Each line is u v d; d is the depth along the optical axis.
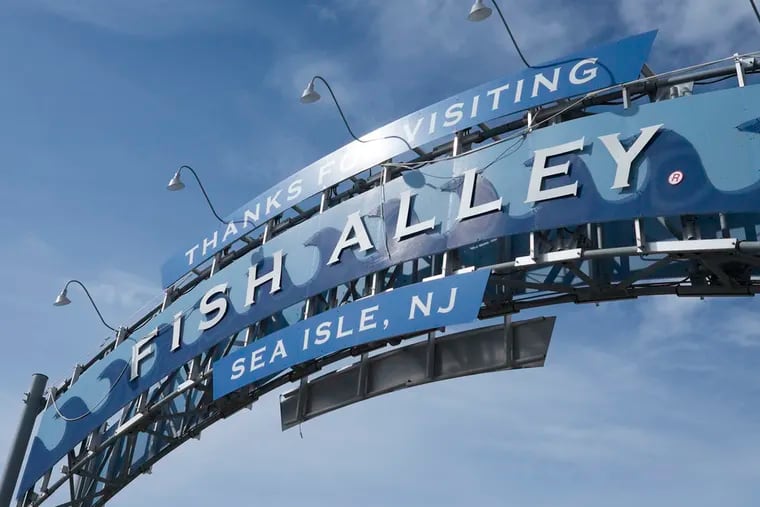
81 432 22.42
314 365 19.00
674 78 15.67
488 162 16.62
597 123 15.60
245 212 21.27
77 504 22.84
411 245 17.08
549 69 16.69
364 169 18.75
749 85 14.50
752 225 14.31
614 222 15.80
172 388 21.33
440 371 16.91
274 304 19.17
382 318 16.58
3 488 22.97
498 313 17.41
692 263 15.41
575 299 16.42
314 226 19.19
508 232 15.76
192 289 21.47
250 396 19.97
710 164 14.26
